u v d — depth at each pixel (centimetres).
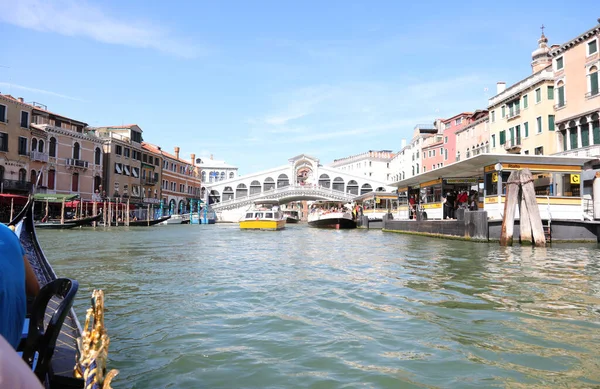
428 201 2827
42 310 233
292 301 696
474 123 4134
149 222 4650
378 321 573
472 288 794
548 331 526
